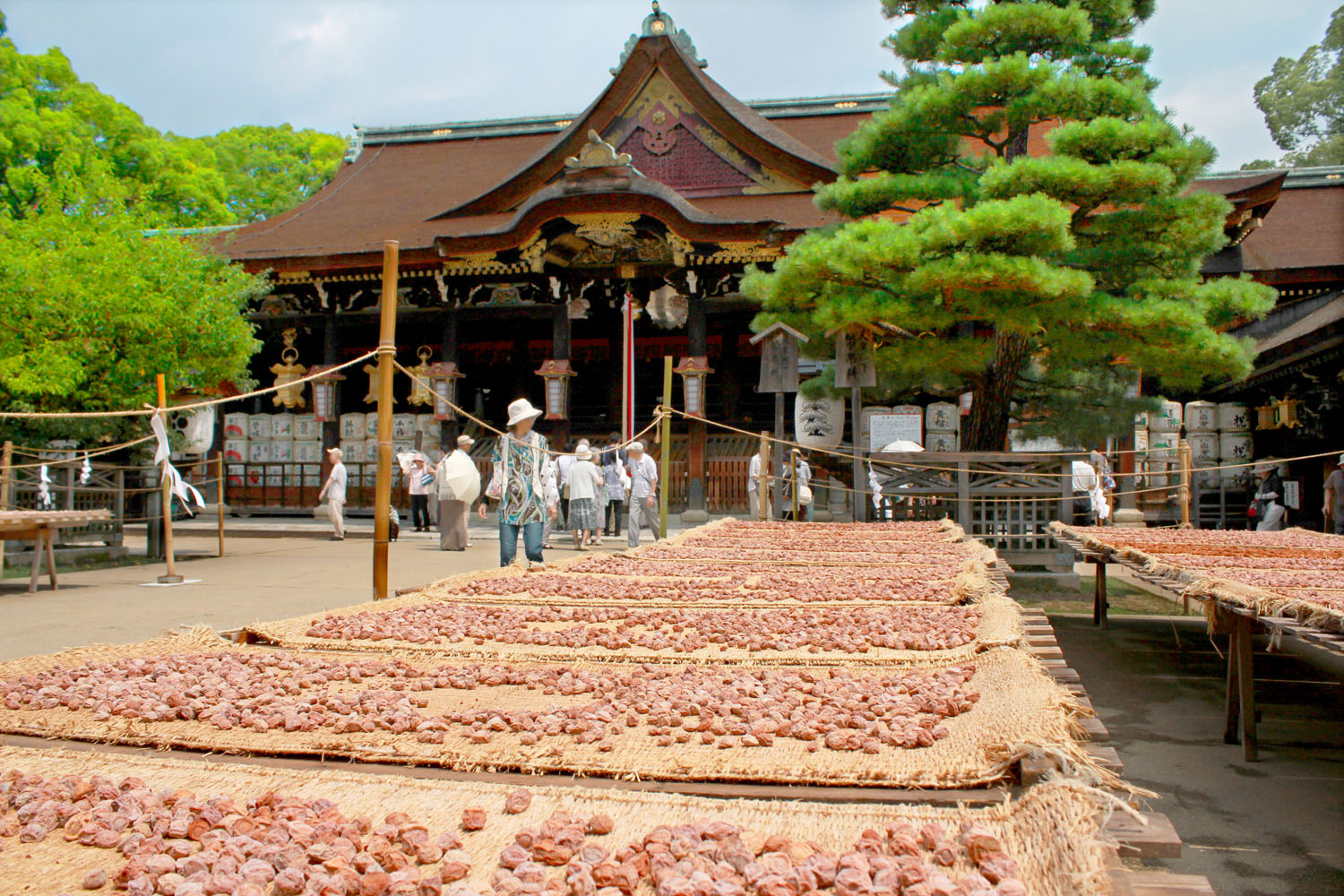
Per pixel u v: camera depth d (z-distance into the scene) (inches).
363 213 1079.6
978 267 452.4
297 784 98.3
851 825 85.6
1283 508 639.1
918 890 69.9
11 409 471.2
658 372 1131.3
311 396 1082.1
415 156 1235.2
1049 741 92.7
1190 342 485.4
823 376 640.4
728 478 866.8
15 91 987.9
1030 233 460.4
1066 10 528.7
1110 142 484.7
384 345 296.5
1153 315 476.1
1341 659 353.4
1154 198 501.4
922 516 537.6
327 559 555.2
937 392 679.1
